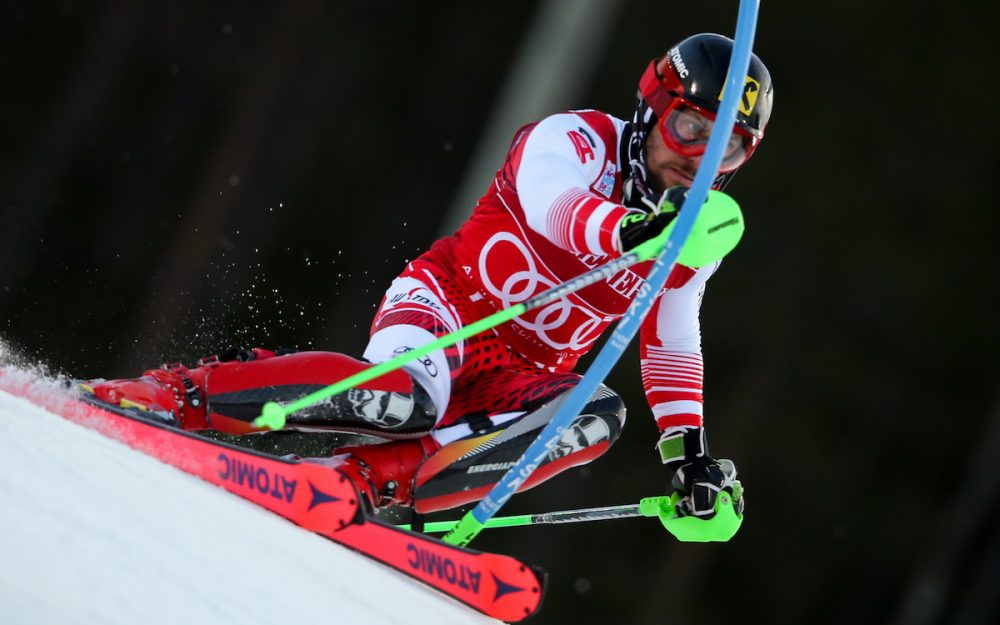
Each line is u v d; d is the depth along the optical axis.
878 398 49.03
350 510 8.66
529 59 50.28
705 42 10.61
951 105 49.41
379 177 48.69
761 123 10.75
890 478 49.44
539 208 10.11
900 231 49.22
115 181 44.38
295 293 45.75
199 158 45.53
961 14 48.97
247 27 46.47
